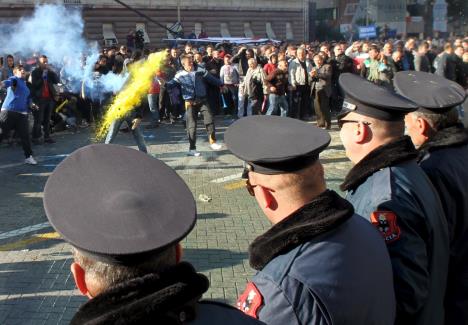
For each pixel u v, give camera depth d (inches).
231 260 205.3
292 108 525.0
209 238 227.6
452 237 102.3
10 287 185.9
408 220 78.5
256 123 75.2
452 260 102.0
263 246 66.8
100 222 47.3
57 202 48.3
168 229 48.1
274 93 462.6
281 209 70.2
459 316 100.3
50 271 198.4
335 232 67.3
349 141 90.6
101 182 50.8
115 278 47.4
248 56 562.9
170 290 46.4
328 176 320.2
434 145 105.3
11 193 302.5
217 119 551.8
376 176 84.7
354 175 86.5
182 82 376.8
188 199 52.1
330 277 63.4
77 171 51.2
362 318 64.4
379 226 78.2
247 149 69.7
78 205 48.4
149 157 55.5
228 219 251.4
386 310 68.4
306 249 65.0
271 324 62.2
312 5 1648.6
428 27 1652.3
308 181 69.0
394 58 526.6
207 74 382.6
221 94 560.1
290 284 62.8
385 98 87.4
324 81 471.8
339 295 62.9
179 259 52.6
